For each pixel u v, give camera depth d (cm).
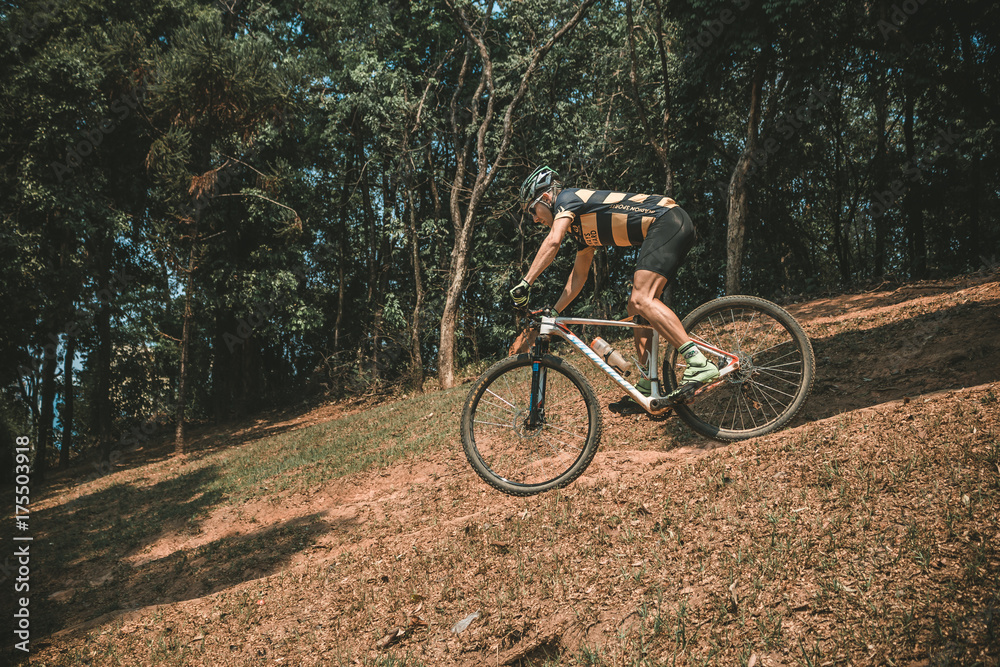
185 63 1564
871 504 302
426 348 2356
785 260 1980
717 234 1891
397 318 2173
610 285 1967
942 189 1580
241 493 918
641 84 1856
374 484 784
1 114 1464
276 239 2231
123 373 2509
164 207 1955
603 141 1866
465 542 416
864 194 1931
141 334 2233
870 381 548
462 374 2014
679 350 382
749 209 1839
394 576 400
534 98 1989
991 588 228
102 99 1566
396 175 2147
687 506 361
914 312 763
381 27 2130
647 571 311
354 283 2642
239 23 2127
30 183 1491
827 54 1436
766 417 509
